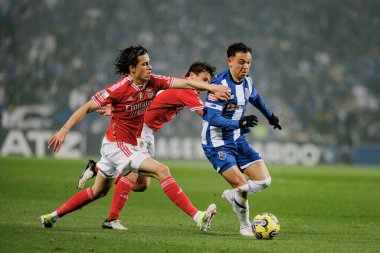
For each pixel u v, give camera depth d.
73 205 28.66
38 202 42.66
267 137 143.12
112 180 28.75
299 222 36.00
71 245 22.48
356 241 27.30
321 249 23.81
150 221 34.12
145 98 27.53
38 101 135.88
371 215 41.00
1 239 23.58
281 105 153.62
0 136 112.56
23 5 152.12
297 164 129.88
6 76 137.12
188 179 70.88
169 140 123.25
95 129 127.62
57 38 150.75
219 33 167.00
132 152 27.89
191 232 28.70
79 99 139.12
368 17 178.88
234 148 29.92
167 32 162.75
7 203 41.31
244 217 29.52
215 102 29.14
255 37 168.75
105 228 29.30
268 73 161.50
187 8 168.00
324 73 163.50
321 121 150.50
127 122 27.86
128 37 158.75
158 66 158.25
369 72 165.75
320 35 173.38
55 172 70.88
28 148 113.19
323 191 60.38
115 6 160.88
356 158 135.38
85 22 156.00
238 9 172.12
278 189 61.25
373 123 152.75
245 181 29.27
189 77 33.66
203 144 30.41
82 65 147.00
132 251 21.64
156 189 56.62
